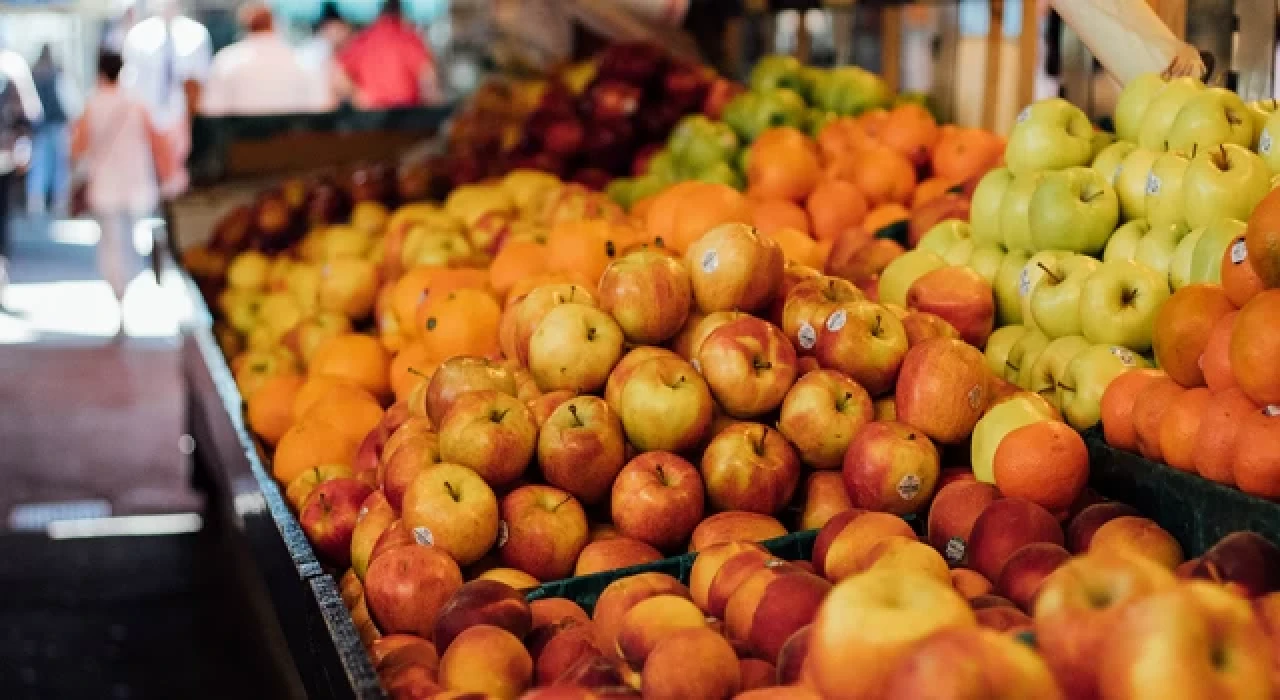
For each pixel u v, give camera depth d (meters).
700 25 6.11
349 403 2.82
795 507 2.19
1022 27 3.92
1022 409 2.07
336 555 2.26
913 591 1.22
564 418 2.11
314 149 7.03
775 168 3.66
